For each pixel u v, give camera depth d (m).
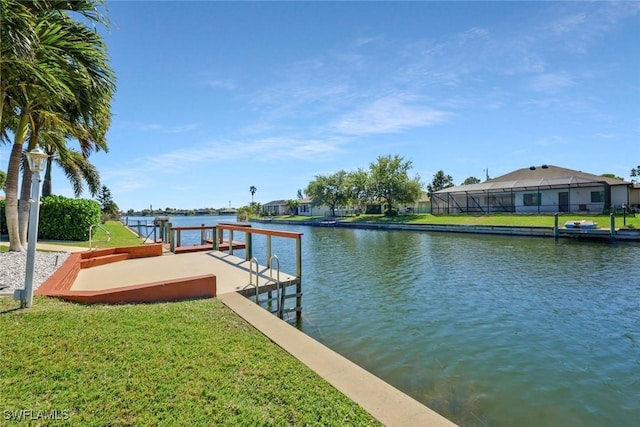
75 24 6.55
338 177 45.88
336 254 15.13
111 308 4.09
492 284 9.05
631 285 8.66
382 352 5.01
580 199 26.06
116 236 16.05
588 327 5.90
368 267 11.80
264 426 2.02
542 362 4.64
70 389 2.29
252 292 5.81
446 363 4.64
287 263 12.82
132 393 2.29
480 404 3.67
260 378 2.60
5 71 6.06
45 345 2.87
